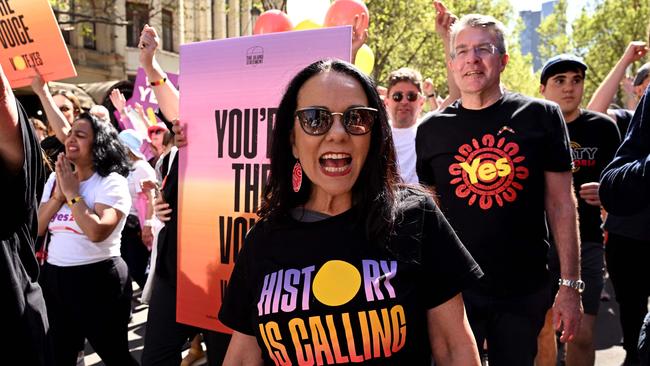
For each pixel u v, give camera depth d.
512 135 2.78
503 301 2.76
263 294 1.70
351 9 3.32
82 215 3.33
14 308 2.10
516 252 2.77
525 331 2.77
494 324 2.79
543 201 2.85
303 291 1.64
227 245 2.71
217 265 2.73
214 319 2.74
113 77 21.34
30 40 2.92
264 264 1.75
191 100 2.77
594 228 3.86
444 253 1.70
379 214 1.66
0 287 2.07
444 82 23.62
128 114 7.25
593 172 4.01
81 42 20.30
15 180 2.00
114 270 3.53
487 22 2.88
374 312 1.59
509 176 2.77
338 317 1.60
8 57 2.95
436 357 1.72
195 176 2.77
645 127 1.95
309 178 1.75
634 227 4.17
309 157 1.71
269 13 3.49
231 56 2.67
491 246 2.77
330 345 1.62
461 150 2.87
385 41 19.83
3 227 2.02
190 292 2.79
